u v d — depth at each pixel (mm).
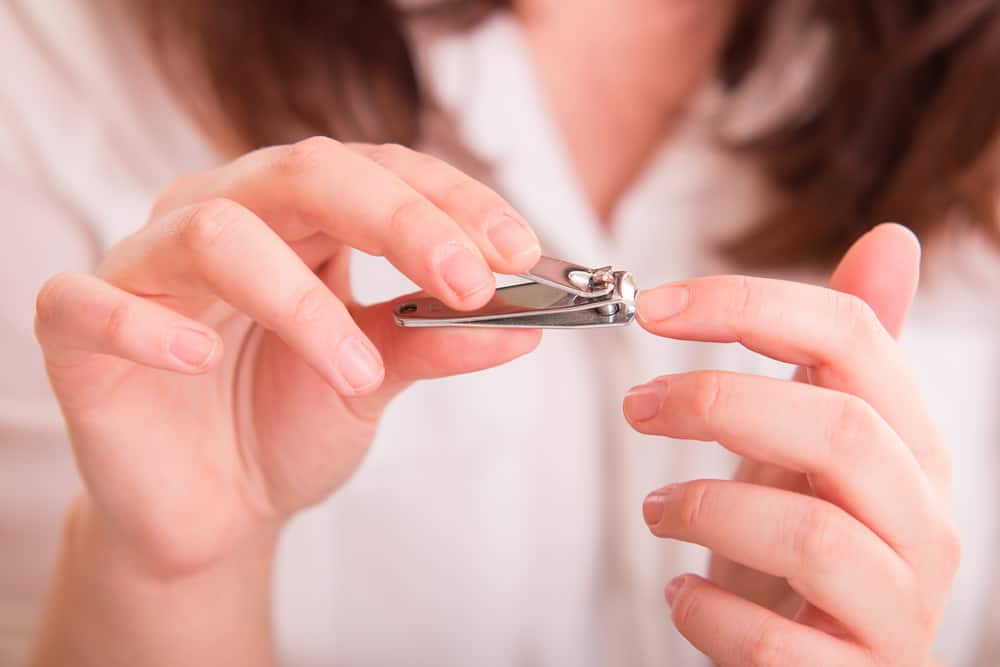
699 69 771
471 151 765
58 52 748
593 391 784
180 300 490
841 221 776
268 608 596
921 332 817
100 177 773
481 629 807
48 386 829
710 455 775
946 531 461
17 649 822
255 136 781
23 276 795
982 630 826
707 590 479
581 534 799
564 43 772
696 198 775
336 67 764
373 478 785
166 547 541
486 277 440
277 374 528
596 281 458
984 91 752
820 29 748
